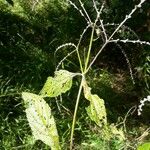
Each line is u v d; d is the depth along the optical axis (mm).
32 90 1779
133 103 1975
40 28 2289
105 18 2248
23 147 1529
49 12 2408
